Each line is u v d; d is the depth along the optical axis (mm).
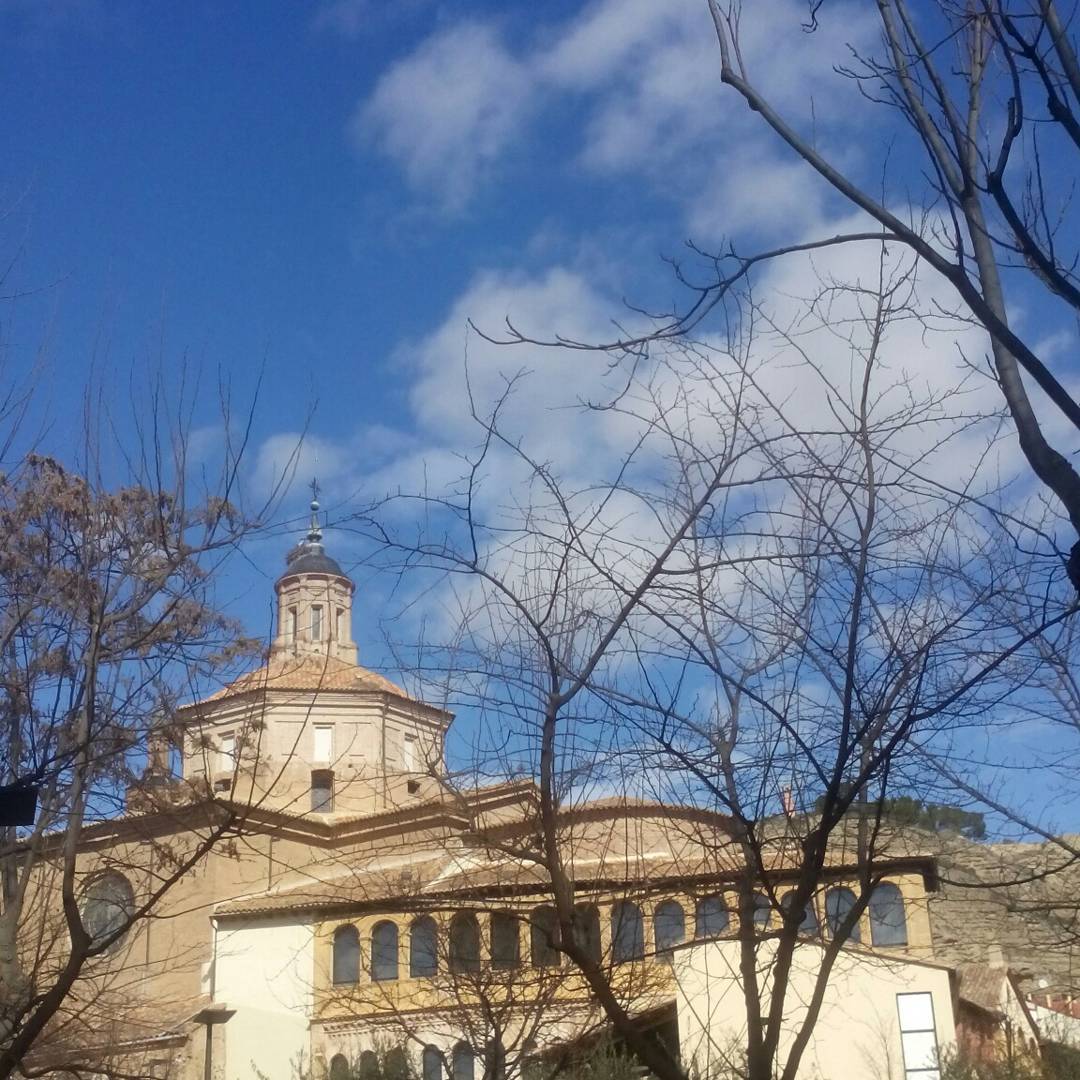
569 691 10070
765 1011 14039
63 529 13617
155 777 13445
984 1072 24203
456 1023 18500
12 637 13195
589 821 11852
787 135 7172
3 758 12984
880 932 26500
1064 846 11031
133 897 14148
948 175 7324
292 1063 29656
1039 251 6762
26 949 15938
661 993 18688
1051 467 6629
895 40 7520
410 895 12930
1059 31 6590
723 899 12242
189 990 35000
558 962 15797
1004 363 7016
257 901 35219
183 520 13680
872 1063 24828
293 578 38312
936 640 9984
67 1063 16797
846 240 7598
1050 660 10023
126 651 13297
